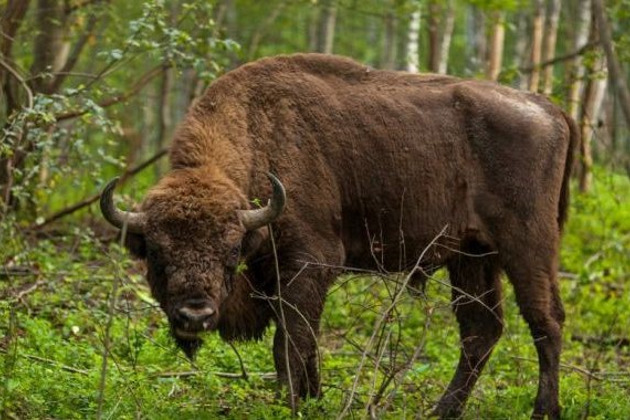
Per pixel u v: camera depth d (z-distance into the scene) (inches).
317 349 446.0
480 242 498.0
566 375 541.0
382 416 427.5
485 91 500.7
